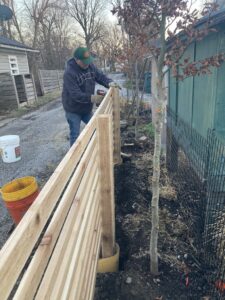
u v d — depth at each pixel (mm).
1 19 19578
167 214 3334
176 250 2738
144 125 7320
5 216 3377
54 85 19047
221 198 2924
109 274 2451
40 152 5766
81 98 3916
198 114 3383
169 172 4438
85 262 1672
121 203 3615
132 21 1938
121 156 5152
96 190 2197
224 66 2664
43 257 891
